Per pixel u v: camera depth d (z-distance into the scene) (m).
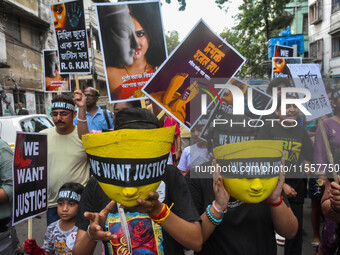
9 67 14.21
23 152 2.38
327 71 21.20
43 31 18.06
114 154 1.11
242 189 1.36
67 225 2.77
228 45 2.40
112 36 2.84
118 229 1.54
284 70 4.89
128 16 2.86
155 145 1.13
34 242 2.42
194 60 2.38
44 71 5.11
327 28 20.97
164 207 1.36
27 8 16.14
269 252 1.73
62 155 3.12
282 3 16.64
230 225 1.73
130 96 2.86
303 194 2.89
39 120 6.52
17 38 15.78
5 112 13.47
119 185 1.13
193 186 1.83
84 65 3.48
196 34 2.39
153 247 1.52
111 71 2.84
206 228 1.60
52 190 3.09
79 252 1.48
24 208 2.36
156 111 3.20
